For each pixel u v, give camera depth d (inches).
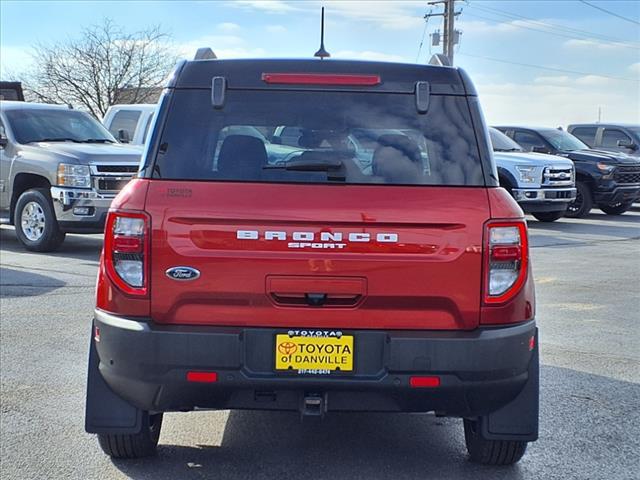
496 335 143.1
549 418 202.4
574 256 490.6
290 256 142.5
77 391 217.9
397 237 142.9
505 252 144.4
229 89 153.9
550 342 280.1
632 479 166.4
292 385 143.3
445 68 156.3
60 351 256.4
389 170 149.2
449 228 143.4
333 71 154.7
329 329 143.3
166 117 152.4
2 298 334.6
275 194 144.1
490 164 149.6
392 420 202.4
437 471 169.3
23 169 466.3
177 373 143.3
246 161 149.3
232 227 142.9
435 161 149.8
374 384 142.6
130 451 167.8
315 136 152.7
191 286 143.3
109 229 146.3
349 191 144.6
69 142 490.0
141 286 144.3
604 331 296.8
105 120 605.9
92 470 166.9
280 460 174.6
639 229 653.3
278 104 153.7
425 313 144.1
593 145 850.1
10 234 563.2
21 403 207.8
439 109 153.4
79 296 340.5
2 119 489.7
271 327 143.4
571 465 173.3
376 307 143.4
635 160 740.0
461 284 143.6
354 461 174.7
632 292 373.7
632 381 235.0
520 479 165.9
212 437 188.4
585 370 245.9
